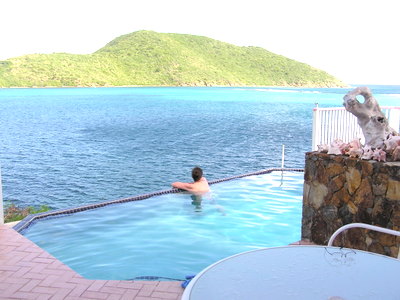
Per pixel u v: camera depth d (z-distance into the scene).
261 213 6.06
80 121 29.70
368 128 4.15
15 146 18.44
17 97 60.56
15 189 10.98
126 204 6.47
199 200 6.75
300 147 17.97
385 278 1.57
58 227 5.30
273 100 56.91
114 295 2.88
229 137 21.30
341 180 3.73
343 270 1.64
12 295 2.87
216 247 4.66
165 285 3.05
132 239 4.88
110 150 17.39
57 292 2.92
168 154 16.28
